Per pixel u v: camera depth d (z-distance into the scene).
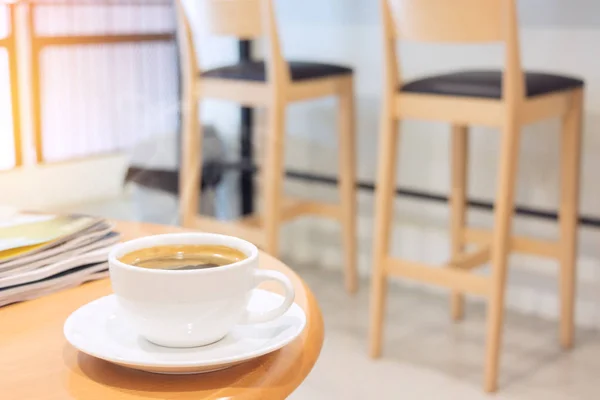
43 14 2.50
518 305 2.29
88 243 0.72
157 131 2.59
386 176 1.85
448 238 2.40
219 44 2.76
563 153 1.89
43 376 0.52
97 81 2.66
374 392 1.75
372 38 2.42
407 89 1.78
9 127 2.33
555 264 2.21
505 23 1.57
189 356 0.52
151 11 2.79
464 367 1.89
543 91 1.70
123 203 2.31
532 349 2.01
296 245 2.79
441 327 2.15
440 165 2.37
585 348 2.02
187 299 0.51
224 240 0.59
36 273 0.66
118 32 2.73
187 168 2.29
